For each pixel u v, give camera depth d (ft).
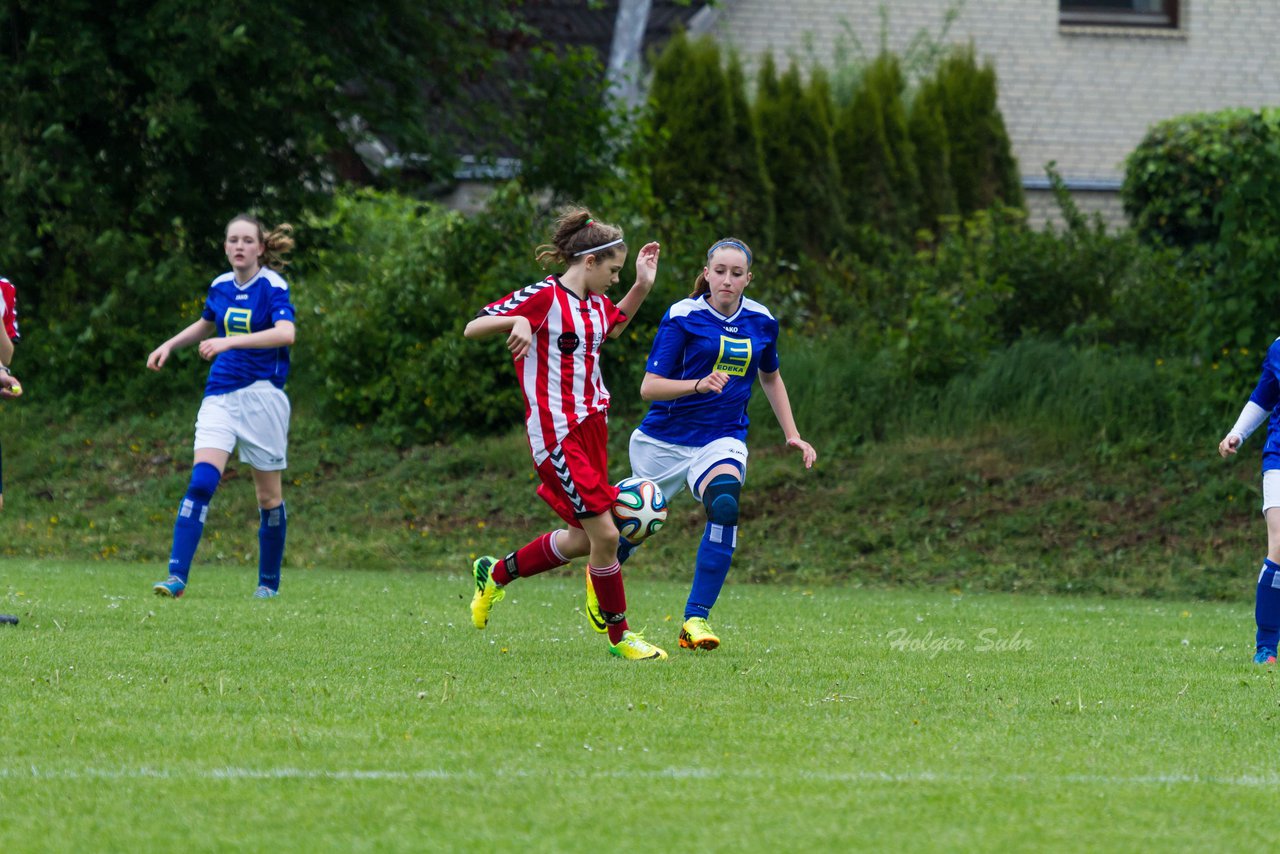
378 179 214.28
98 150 201.77
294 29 189.37
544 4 258.78
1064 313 198.70
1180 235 243.81
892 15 278.46
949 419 180.65
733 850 42.32
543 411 79.56
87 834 43.32
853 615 111.75
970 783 50.83
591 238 79.41
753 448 181.47
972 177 259.60
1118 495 163.43
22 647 79.46
